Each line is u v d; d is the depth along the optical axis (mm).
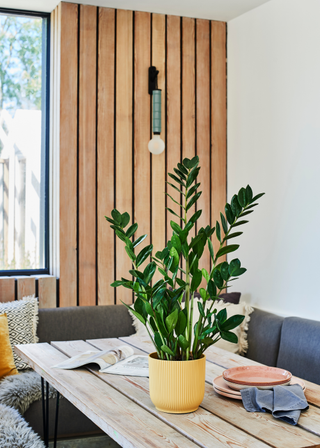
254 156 3457
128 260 3492
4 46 3459
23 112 3500
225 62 3771
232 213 1478
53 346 2398
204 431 1319
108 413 1455
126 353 2125
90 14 3416
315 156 2889
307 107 2957
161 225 3590
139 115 3545
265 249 3320
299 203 3012
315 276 2877
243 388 1604
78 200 3389
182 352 1489
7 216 3438
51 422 2615
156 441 1253
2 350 2711
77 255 3377
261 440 1275
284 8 3162
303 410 1488
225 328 1456
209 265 3717
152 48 3580
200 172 3699
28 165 3510
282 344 2795
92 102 3424
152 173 3578
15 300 3152
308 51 2957
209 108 3734
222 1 3354
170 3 3400
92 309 3221
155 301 1431
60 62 3342
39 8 3443
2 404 2346
